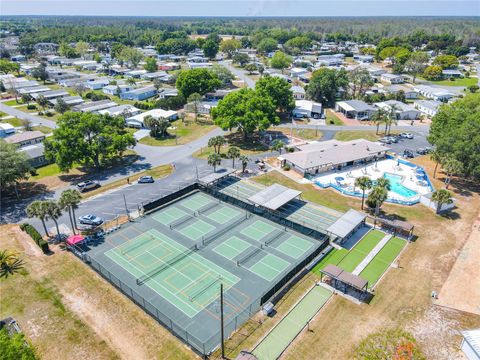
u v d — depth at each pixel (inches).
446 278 2084.2
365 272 2151.8
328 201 3019.2
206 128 4975.4
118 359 1609.3
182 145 4345.5
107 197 3088.1
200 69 6136.8
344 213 2834.6
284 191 2982.3
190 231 2630.4
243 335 1732.3
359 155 3735.2
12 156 2999.5
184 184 3312.0
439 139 3366.1
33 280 2090.3
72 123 3503.9
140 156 4020.7
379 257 2289.6
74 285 2059.5
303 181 3393.2
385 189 2655.0
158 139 4554.6
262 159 3909.9
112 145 3565.5
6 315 1840.6
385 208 2871.6
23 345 1352.1
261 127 4138.8
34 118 5472.4
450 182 3329.2
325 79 6028.5
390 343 1646.2
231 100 4335.6
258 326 1784.0
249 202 2979.8
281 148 4163.4
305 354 1622.8
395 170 3622.0
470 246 2370.8
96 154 3543.3
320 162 3543.3
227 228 2672.2
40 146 4010.8
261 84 5098.4
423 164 3745.1
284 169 3639.3
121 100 6535.4
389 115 4623.5
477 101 3905.0
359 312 1852.9
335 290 2011.6
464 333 1617.9
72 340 1700.3
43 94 6323.8
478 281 2055.9
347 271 2161.7
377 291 1998.0
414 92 6451.8
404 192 3166.8
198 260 2308.1
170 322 1761.8
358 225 2554.1
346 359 1590.8
